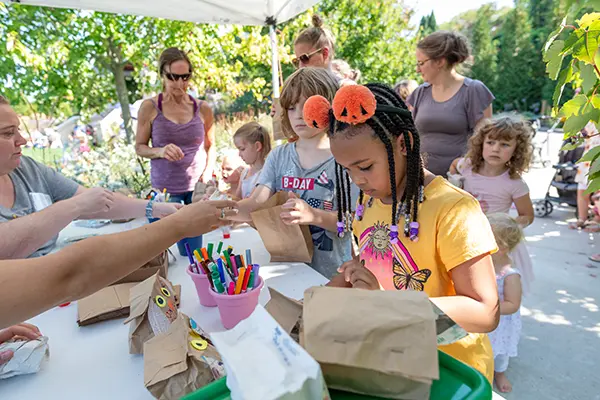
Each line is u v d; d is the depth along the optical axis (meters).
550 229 4.45
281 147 1.84
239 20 3.46
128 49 6.14
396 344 0.51
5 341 1.00
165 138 2.78
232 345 0.52
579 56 0.74
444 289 1.02
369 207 1.17
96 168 4.27
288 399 0.44
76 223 2.19
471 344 0.99
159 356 0.86
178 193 2.88
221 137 8.04
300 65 2.44
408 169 0.94
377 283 0.91
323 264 1.66
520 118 2.30
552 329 2.58
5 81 5.90
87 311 1.18
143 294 1.07
